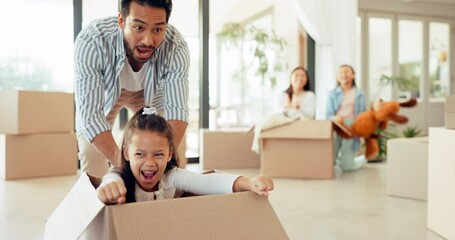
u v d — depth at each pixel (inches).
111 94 56.7
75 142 128.9
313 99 138.9
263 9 169.5
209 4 155.5
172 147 42.8
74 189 34.8
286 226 70.8
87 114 51.6
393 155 96.1
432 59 208.1
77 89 52.5
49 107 123.7
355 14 159.5
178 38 57.4
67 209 34.1
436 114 206.5
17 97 115.6
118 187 30.4
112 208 27.8
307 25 160.9
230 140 141.9
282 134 119.5
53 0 140.7
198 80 159.2
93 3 142.9
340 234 66.4
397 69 199.5
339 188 105.6
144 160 39.6
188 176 41.4
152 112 42.9
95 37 52.2
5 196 94.3
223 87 163.3
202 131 141.4
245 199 33.4
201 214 30.6
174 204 30.0
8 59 138.9
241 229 31.7
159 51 56.0
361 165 145.9
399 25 200.1
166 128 41.4
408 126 197.5
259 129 122.0
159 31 46.1
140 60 49.7
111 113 65.3
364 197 94.8
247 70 167.9
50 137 123.5
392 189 96.5
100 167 61.6
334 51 160.2
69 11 141.6
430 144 69.2
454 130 63.4
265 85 170.7
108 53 53.3
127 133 41.1
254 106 169.5
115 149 48.5
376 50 195.3
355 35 159.9
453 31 212.8
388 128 187.6
